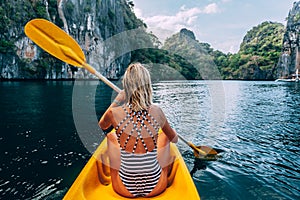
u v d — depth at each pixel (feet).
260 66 200.03
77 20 142.61
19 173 12.20
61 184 11.14
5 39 105.50
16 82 86.38
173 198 7.37
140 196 7.28
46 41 10.78
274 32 264.93
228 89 74.84
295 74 197.26
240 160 14.11
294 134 20.18
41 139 17.63
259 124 23.85
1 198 9.95
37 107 31.37
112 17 166.50
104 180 9.21
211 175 12.01
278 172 12.57
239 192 10.48
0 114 26.71
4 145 16.34
